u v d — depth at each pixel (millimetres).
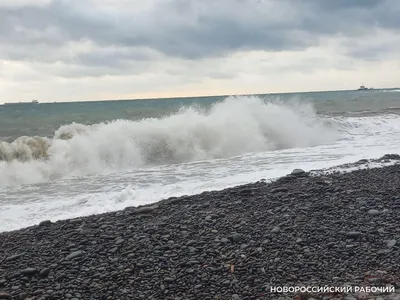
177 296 4480
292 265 5016
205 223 6578
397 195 7645
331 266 4949
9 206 8586
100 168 12641
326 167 11133
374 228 6023
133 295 4527
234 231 6199
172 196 8672
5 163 11836
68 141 13500
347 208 6980
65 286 4785
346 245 5480
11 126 20094
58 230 6750
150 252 5578
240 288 4551
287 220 6539
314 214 6777
